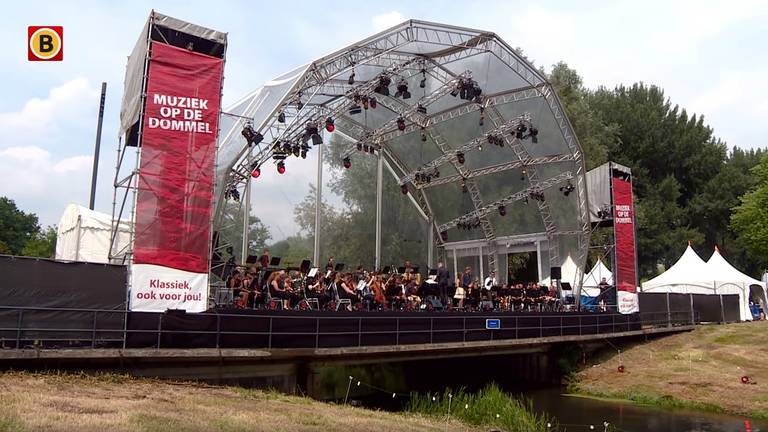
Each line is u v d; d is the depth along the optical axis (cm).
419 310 1630
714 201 5191
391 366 1819
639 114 5097
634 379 1938
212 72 1198
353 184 2223
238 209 1842
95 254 1778
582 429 1412
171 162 1135
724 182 5209
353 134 2216
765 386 1753
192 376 1132
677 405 1683
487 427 1266
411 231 2455
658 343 2366
